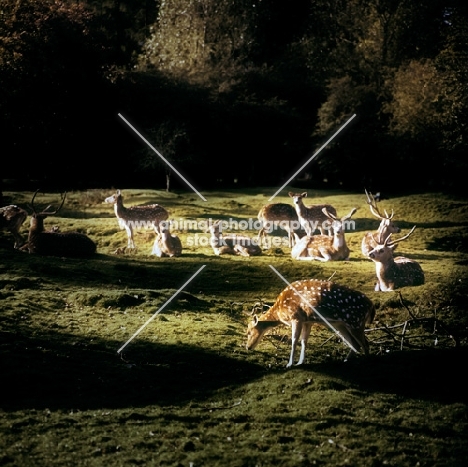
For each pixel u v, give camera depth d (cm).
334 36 4878
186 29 4778
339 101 4100
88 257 1895
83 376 938
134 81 4053
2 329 1100
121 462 675
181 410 821
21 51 2639
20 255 1758
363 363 962
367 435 743
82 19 3191
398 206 3105
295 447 714
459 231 2588
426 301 1434
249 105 4281
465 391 876
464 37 3891
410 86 3712
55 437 730
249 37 4872
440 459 695
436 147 3791
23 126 2817
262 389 886
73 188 3525
